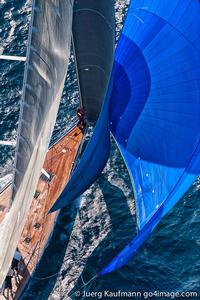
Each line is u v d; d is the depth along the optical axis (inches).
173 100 1201.4
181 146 1160.8
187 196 1387.8
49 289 1238.9
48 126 961.5
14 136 1510.8
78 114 1433.3
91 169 1230.9
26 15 1782.7
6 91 1608.0
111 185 1412.4
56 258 1286.9
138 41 1248.2
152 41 1234.0
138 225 1138.7
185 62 1202.0
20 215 970.1
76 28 1301.7
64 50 973.8
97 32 1299.2
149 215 1127.6
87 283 1242.6
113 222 1343.5
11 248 973.2
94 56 1323.8
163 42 1223.5
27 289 1239.5
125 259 1025.5
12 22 1766.7
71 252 1295.5
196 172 1110.4
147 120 1217.4
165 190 1133.7
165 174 1152.2
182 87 1198.9
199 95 1180.5
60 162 1395.2
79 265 1273.4
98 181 1421.0
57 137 1508.4
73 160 1397.6
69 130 1457.9
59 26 1002.7
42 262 1280.8
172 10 1210.6
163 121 1199.6
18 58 1190.9
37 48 988.6
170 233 1323.8
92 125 1446.9
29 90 995.9
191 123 1171.3
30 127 1013.8
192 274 1252.5
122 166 1448.1
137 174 1200.2
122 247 1296.8
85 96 1389.0
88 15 1288.1
